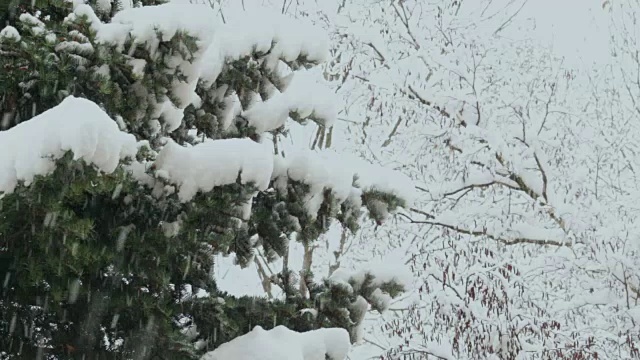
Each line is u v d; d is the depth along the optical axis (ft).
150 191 15.81
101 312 16.22
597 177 43.45
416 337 40.40
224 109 18.61
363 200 18.25
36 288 15.94
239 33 17.56
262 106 19.29
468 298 38.09
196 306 17.44
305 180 17.16
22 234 13.87
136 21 15.17
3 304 16.35
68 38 15.48
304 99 19.22
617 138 44.14
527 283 39.09
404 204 18.28
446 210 44.37
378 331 43.06
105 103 16.43
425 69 46.80
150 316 16.12
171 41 15.07
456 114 45.44
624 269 37.99
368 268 19.01
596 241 38.45
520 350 37.55
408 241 44.86
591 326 38.37
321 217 17.87
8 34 15.16
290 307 18.30
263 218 17.90
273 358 15.92
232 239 16.51
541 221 43.52
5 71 15.99
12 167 11.48
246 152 15.15
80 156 11.28
